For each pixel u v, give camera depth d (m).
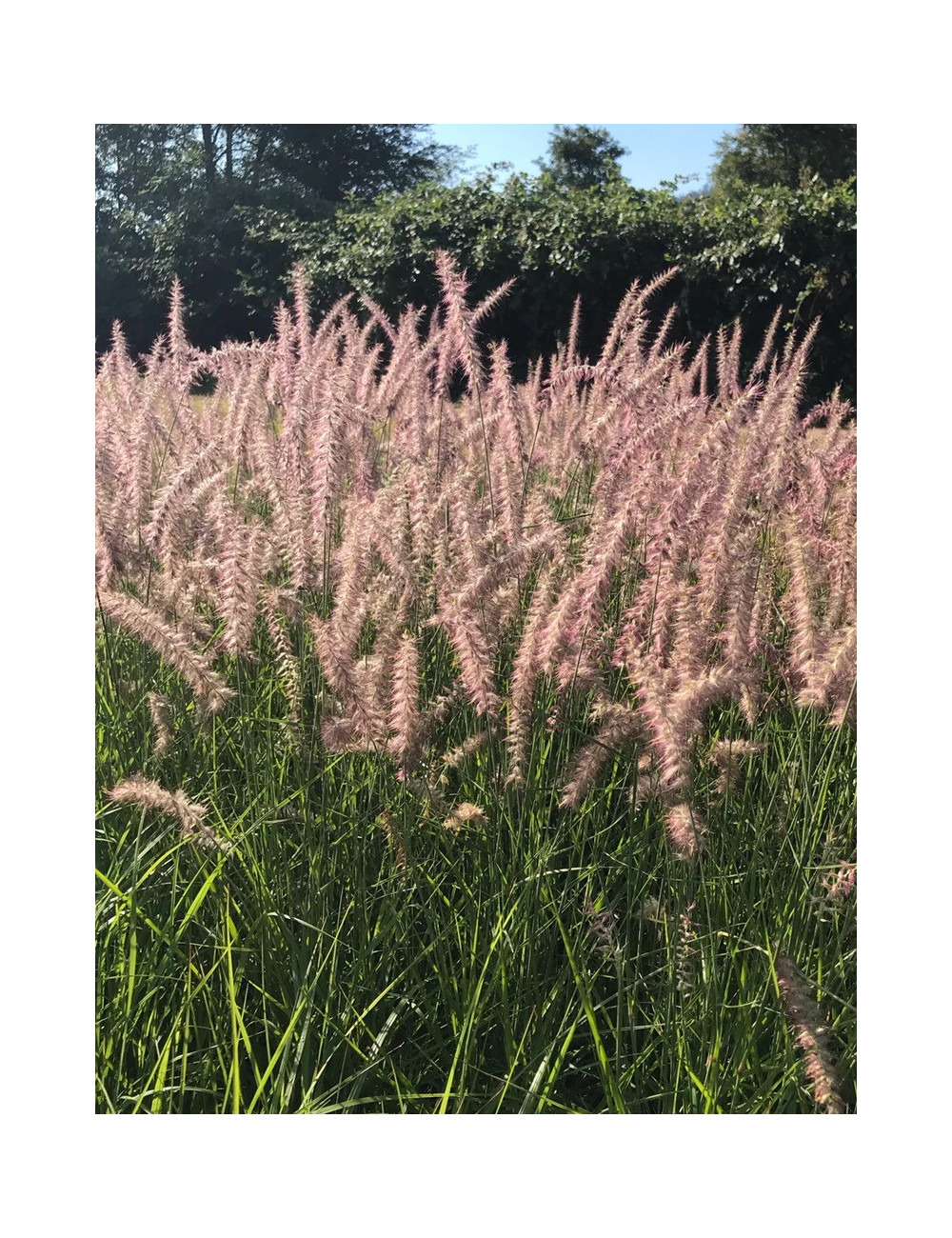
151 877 2.06
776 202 4.61
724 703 2.32
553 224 4.93
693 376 3.69
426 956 2.01
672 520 2.07
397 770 2.01
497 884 1.96
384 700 2.00
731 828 2.07
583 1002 1.68
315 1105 1.68
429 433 3.02
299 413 2.76
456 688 2.22
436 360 3.23
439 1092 1.93
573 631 1.95
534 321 5.07
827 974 1.96
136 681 2.41
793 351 4.14
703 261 4.82
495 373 2.90
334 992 1.82
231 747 2.29
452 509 2.31
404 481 2.32
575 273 4.98
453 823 1.97
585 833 2.16
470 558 2.10
